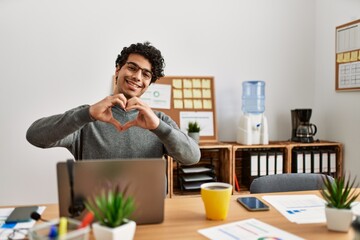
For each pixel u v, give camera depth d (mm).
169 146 1328
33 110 2648
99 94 2736
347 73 2672
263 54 2986
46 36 2645
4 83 2602
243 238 926
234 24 2924
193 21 2854
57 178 954
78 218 943
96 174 957
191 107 2816
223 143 2725
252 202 1239
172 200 1312
